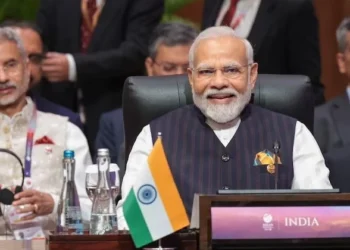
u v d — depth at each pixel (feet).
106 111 39.17
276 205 19.35
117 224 24.32
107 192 22.43
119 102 39.40
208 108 25.77
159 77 27.27
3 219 29.19
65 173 24.72
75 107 39.32
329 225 19.34
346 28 35.35
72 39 39.65
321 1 54.13
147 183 20.01
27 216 29.07
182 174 25.85
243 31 38.27
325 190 19.84
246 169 25.89
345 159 30.73
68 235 20.17
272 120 26.63
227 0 38.83
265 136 26.35
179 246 20.36
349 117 33.76
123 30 39.91
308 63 38.65
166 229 19.94
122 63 39.11
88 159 32.73
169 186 20.03
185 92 27.07
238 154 26.07
